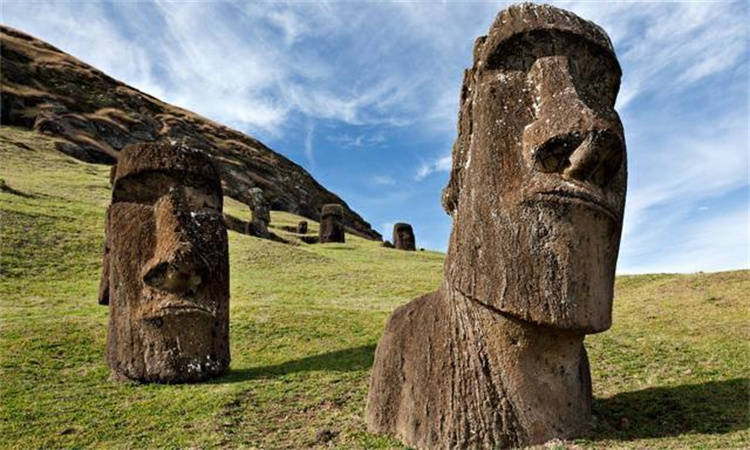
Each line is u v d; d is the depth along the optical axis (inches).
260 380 373.1
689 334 403.2
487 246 235.8
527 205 226.8
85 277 688.4
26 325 471.8
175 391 353.1
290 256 895.1
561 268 222.7
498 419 229.8
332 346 449.7
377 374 275.4
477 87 250.5
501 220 232.4
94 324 489.4
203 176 402.0
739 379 302.8
